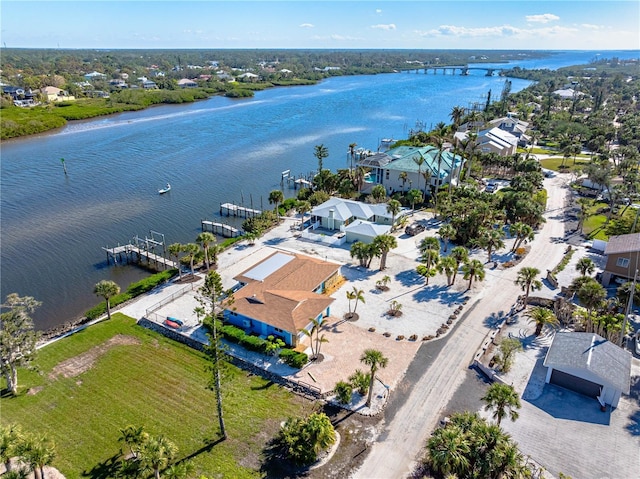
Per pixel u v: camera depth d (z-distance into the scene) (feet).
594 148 420.36
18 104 637.30
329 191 308.60
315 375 131.95
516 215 237.25
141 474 100.22
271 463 103.96
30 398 125.70
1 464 104.94
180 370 137.18
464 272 176.24
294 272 176.86
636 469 101.14
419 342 147.13
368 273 195.83
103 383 131.44
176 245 194.39
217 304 159.84
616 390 116.78
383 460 104.12
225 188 333.62
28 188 327.06
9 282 202.80
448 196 261.65
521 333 152.35
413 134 486.38
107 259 225.76
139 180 348.38
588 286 145.69
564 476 95.81
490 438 93.71
